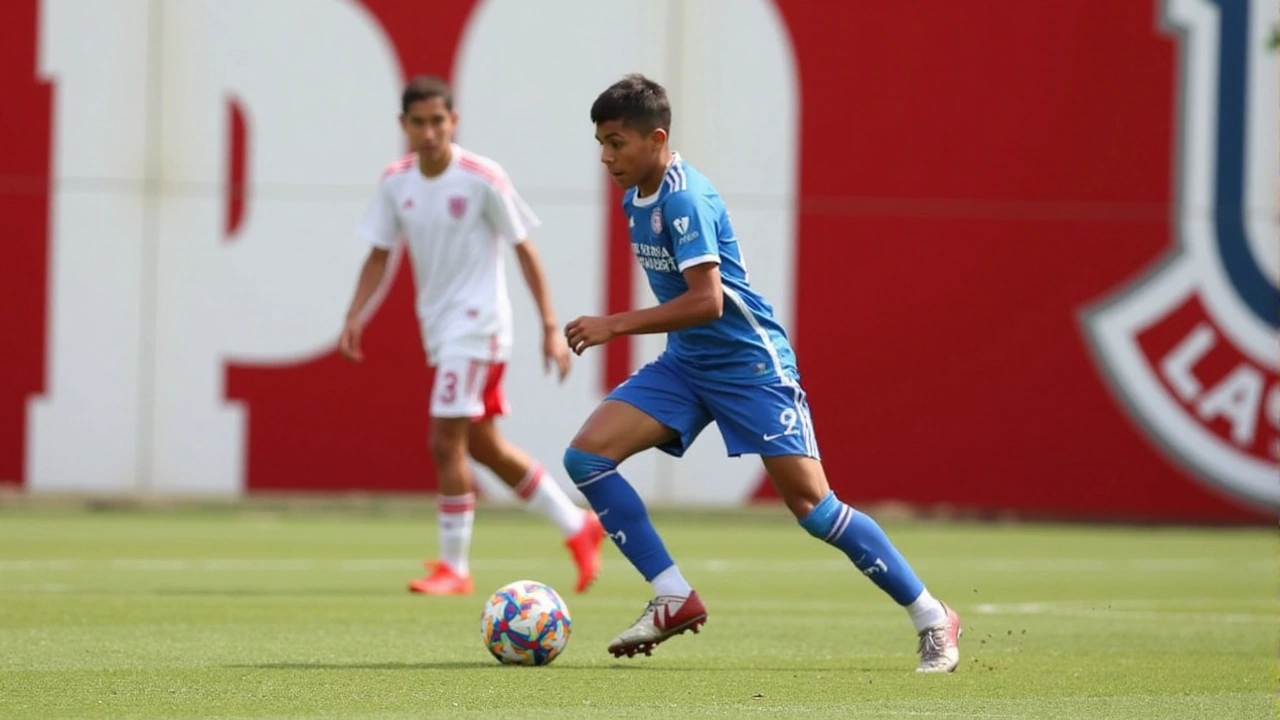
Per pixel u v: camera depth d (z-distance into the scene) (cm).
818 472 2158
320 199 5434
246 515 5562
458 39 5434
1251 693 2042
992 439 5612
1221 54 5591
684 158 5491
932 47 5547
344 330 3303
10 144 5338
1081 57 5581
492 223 3272
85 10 5350
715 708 1820
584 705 1836
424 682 2017
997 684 2083
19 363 5356
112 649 2334
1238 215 5619
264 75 5412
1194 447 5659
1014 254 5594
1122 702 1941
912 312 5572
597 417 2195
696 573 3972
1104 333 5622
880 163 5541
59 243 5366
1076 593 3609
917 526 5547
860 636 2688
